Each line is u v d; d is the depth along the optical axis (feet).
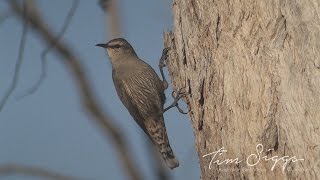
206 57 37.29
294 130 32.40
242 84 34.83
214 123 36.91
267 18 34.17
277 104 33.22
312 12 32.45
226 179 35.96
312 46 32.22
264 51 34.01
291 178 32.42
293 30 32.99
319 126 31.68
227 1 35.91
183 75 40.40
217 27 36.45
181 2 39.68
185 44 39.60
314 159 31.68
